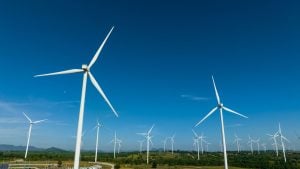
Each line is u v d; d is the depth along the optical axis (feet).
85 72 127.54
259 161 384.27
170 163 370.53
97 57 131.34
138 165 335.06
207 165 371.35
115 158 433.48
